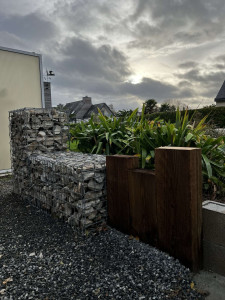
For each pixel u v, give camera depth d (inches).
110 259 60.9
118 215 75.8
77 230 78.8
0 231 80.9
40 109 114.1
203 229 56.9
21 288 51.3
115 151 116.0
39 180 101.3
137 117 125.6
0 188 141.7
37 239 74.2
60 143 121.3
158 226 62.2
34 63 205.3
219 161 82.8
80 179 74.4
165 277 52.9
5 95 187.8
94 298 47.4
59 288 50.9
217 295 47.6
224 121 334.0
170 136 84.7
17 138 120.9
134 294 48.0
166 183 58.6
